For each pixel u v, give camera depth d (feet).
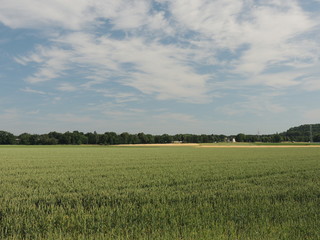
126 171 67.87
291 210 29.14
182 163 93.50
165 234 21.70
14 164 88.99
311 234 22.48
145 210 28.50
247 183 47.91
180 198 34.45
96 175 59.82
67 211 29.19
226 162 97.66
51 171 68.44
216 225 24.02
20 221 25.22
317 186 44.29
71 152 179.01
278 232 22.66
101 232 22.91
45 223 25.00
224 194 37.88
